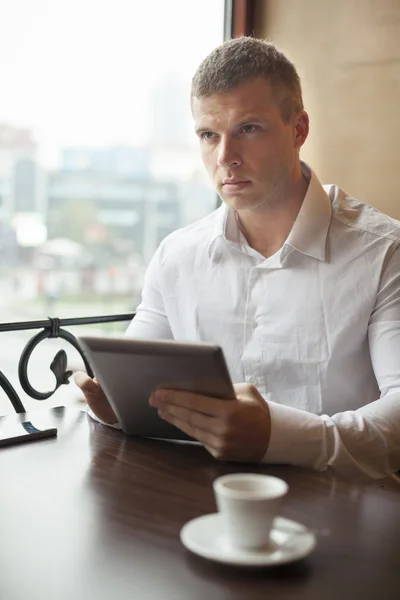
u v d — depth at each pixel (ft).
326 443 3.97
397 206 6.50
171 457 3.91
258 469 3.76
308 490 3.45
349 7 6.67
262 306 5.37
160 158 35.50
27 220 37.93
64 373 5.39
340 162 6.83
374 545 2.81
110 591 2.42
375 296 5.13
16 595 2.38
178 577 2.52
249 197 5.00
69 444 4.11
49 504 3.19
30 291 38.09
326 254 5.28
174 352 3.62
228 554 2.57
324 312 5.21
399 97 6.41
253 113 4.82
